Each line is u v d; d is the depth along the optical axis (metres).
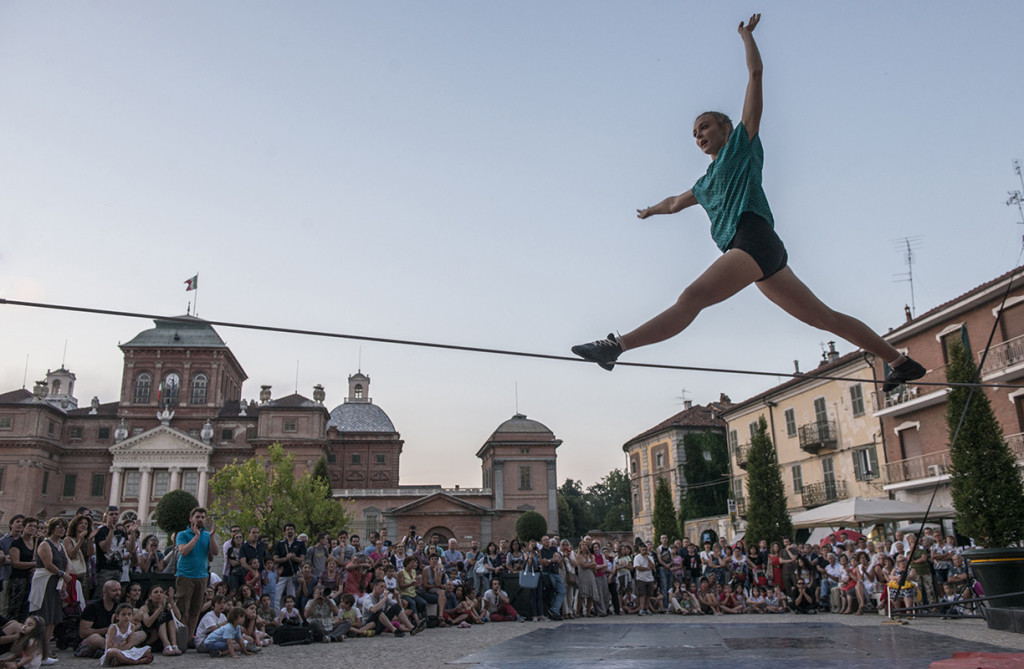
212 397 77.75
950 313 32.12
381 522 70.38
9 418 70.38
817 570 20.48
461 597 17.61
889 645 8.95
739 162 3.62
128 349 77.56
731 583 21.14
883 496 37.28
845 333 4.06
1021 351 28.91
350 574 16.25
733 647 9.13
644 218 4.48
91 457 74.56
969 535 22.50
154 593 11.67
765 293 3.83
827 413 42.03
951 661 6.08
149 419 76.44
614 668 7.22
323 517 53.16
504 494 72.06
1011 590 12.31
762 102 3.65
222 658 11.04
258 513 53.62
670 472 59.78
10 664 9.31
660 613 20.56
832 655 7.94
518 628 15.48
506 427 74.25
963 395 22.69
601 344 3.39
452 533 67.06
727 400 63.66
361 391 99.38
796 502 44.47
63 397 88.44
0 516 65.50
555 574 18.67
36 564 10.45
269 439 73.56
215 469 74.00
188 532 12.34
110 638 10.50
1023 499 21.66
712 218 3.75
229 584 14.59
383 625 14.81
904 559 18.25
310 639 13.39
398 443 89.88
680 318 3.41
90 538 12.63
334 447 89.00
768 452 33.75
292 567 15.81
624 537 71.81
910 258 36.62
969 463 22.34
